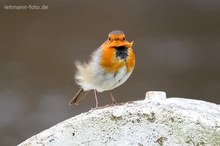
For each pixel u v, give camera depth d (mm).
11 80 14641
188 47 16609
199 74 15367
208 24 18062
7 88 14250
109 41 7301
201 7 18922
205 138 5070
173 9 18938
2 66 15336
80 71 7625
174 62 15789
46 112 13281
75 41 16781
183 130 5086
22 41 16688
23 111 13336
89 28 17672
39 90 14312
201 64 15836
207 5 18984
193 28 17828
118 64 7199
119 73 7254
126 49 7246
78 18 18094
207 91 14562
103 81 7348
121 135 5160
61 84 14539
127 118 5152
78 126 5227
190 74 15305
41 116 13164
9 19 17797
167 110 5133
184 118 5094
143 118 5133
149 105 5242
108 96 13461
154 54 16234
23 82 14562
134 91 14109
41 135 5305
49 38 16891
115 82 7363
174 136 5098
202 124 5074
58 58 15836
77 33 17312
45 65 15523
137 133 5145
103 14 18484
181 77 15109
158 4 19109
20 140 12508
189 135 5082
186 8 18922
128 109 5180
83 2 18953
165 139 5105
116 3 18984
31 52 16094
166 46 16719
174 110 5129
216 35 17422
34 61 15688
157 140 5117
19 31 17219
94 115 5219
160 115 5117
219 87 14750
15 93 14016
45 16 18094
